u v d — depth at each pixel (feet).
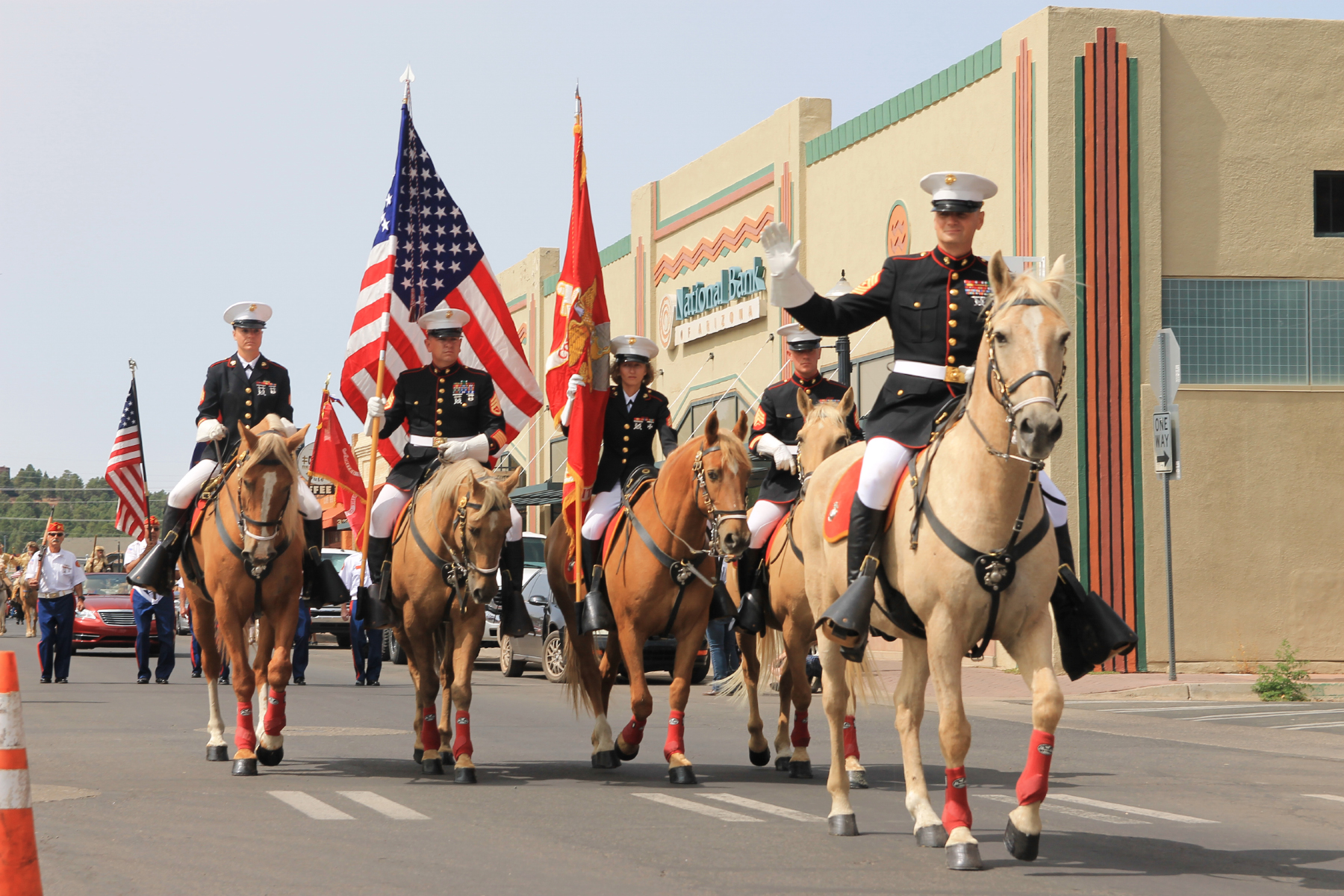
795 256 24.64
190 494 38.68
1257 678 63.93
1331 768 37.73
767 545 36.01
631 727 35.60
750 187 103.09
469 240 43.75
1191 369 71.15
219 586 35.12
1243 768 37.35
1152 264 70.90
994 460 21.89
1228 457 71.00
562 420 38.17
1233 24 72.02
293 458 35.32
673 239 117.29
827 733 46.52
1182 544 70.38
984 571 22.04
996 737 44.78
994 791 32.71
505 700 59.72
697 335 110.42
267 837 25.58
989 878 22.22
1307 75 72.49
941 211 25.11
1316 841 26.08
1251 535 70.90
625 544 34.55
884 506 24.29
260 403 39.70
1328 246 72.33
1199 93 71.77
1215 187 71.72
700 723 50.16
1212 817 29.01
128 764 36.50
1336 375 72.08
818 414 33.27
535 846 24.88
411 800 30.30
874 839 25.79
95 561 143.95
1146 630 69.72
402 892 21.07
